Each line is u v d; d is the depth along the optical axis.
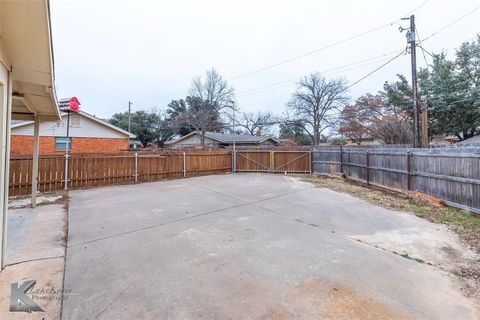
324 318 1.87
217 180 9.66
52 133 13.27
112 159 8.53
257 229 3.94
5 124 2.52
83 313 1.93
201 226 4.08
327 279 2.43
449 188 5.38
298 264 2.74
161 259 2.86
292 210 5.14
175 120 29.55
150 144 32.75
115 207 5.34
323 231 3.87
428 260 2.88
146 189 7.60
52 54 2.52
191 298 2.12
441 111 14.54
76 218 4.52
